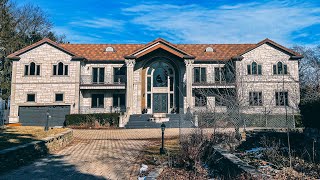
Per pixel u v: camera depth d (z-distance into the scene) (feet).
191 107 102.47
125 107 115.14
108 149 49.90
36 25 176.55
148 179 26.32
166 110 118.73
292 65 114.21
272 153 33.71
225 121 52.37
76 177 29.55
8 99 142.92
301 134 42.04
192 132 43.45
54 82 112.37
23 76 112.57
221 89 104.73
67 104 111.04
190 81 110.32
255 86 111.65
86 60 117.29
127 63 112.47
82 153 45.34
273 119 93.04
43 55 113.80
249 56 114.83
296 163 29.48
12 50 151.53
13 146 37.14
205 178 27.50
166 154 43.21
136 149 49.67
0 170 30.96
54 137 48.01
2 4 147.43
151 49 112.27
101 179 28.94
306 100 41.96
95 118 99.71
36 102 111.24
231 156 28.58
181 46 129.49
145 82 119.44
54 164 36.17
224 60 106.42
